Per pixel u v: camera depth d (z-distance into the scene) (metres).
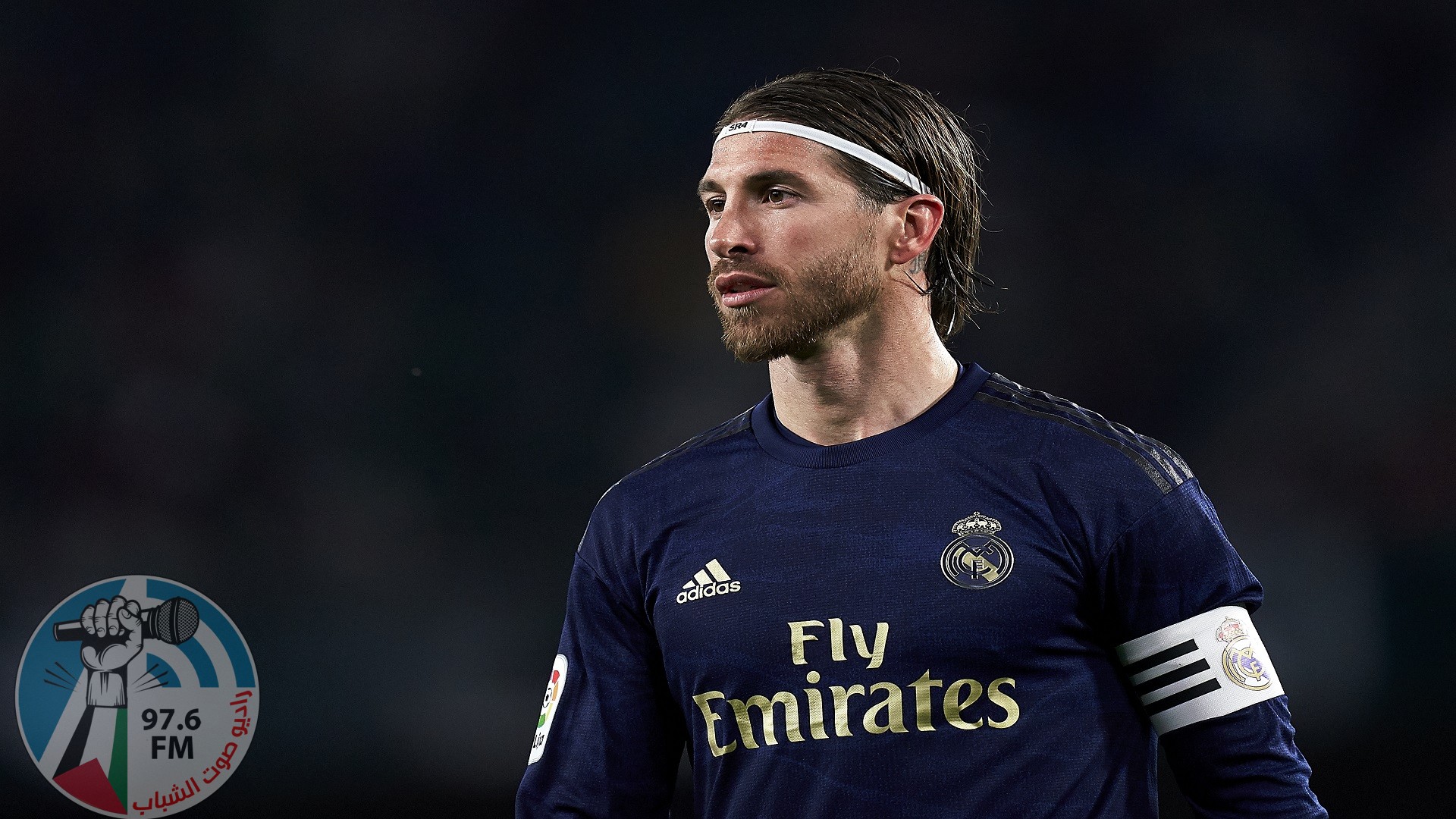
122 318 25.56
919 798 5.00
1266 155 26.78
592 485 26.41
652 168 27.45
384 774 23.89
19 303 25.33
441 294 26.66
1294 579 25.38
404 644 25.02
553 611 25.56
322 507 25.45
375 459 25.86
